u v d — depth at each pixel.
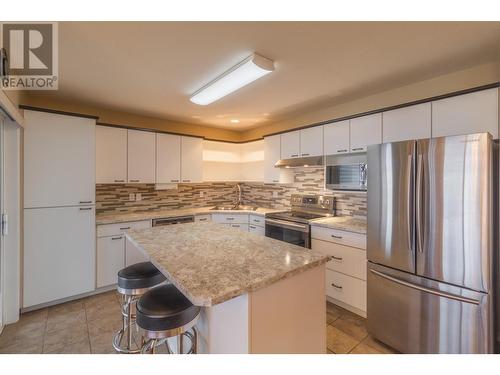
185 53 1.83
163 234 2.00
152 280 1.70
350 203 3.11
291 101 2.94
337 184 2.83
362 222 2.75
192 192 4.29
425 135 2.11
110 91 2.61
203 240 1.82
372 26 1.52
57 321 2.33
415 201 1.81
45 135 2.50
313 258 1.42
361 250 2.37
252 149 4.39
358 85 2.45
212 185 4.57
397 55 1.87
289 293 1.27
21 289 2.40
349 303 2.47
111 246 2.97
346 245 2.50
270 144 3.76
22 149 2.39
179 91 2.60
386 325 2.00
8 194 2.30
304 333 1.34
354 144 2.65
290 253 1.52
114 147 3.17
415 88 2.39
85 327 2.24
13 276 2.31
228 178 4.51
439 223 1.70
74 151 2.67
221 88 2.43
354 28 1.54
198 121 3.94
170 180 3.66
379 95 2.67
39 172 2.48
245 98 2.86
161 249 1.59
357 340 2.08
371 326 2.11
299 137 3.28
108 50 1.78
